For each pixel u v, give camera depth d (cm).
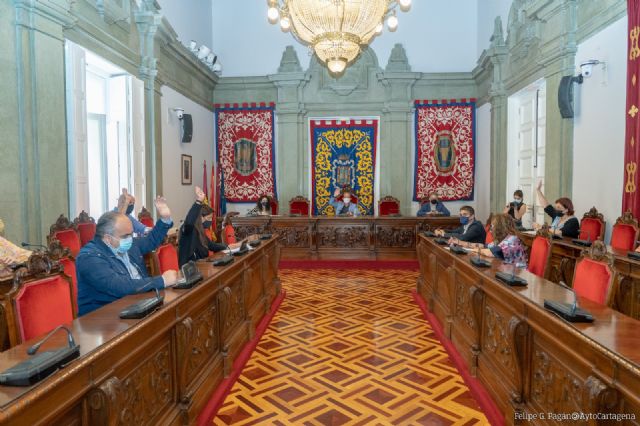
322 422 304
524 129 880
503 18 945
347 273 829
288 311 577
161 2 851
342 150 1174
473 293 364
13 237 454
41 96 481
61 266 274
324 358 418
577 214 644
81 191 563
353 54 706
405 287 714
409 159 1159
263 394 346
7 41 446
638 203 495
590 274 304
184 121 923
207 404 318
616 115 554
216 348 361
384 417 310
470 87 1142
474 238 575
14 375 153
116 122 694
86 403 183
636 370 170
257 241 560
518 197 795
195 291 297
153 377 243
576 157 648
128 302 266
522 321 274
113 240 301
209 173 1148
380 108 1155
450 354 420
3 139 443
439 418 309
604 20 572
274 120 1180
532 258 446
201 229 488
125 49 687
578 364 214
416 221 941
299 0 655
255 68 1175
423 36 1146
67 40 530
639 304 400
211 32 1173
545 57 708
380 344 455
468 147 1143
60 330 212
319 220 948
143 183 732
